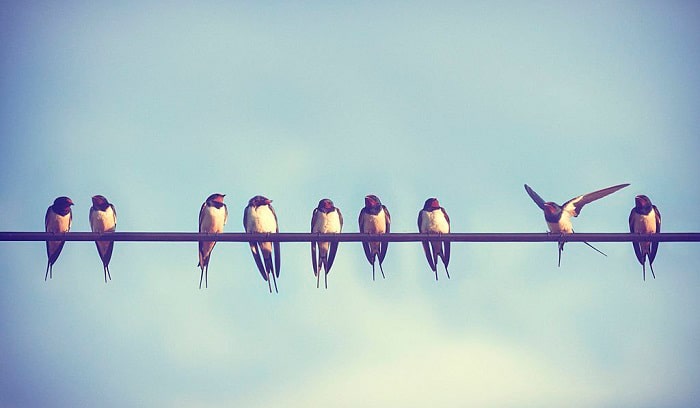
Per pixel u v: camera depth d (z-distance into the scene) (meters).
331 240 12.01
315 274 14.48
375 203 14.62
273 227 14.33
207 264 14.66
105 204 14.75
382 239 12.05
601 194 14.30
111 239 11.78
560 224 14.09
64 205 14.59
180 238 11.96
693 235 11.84
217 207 14.59
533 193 14.48
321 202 14.63
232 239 11.95
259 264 14.34
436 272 15.05
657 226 14.71
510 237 12.04
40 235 11.66
